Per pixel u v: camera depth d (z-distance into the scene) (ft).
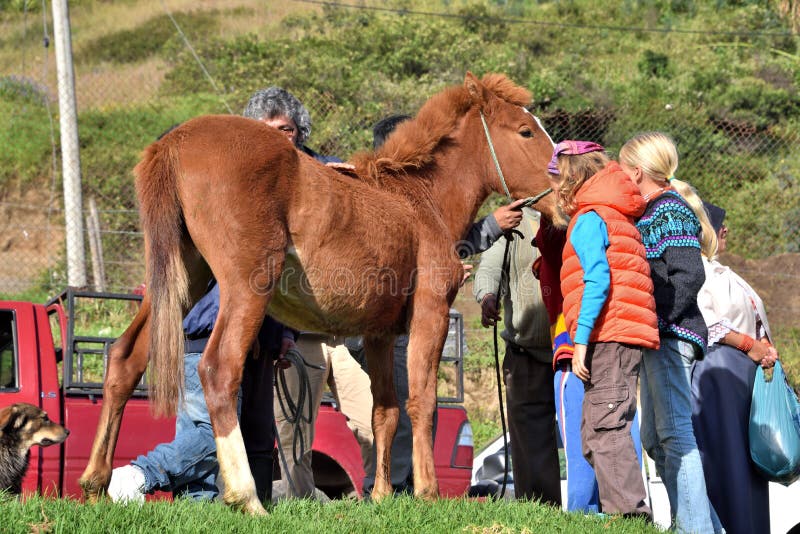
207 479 23.41
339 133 64.54
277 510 19.38
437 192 24.02
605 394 20.18
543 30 118.73
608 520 20.31
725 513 23.41
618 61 110.01
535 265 26.08
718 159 70.85
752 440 23.58
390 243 21.75
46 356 25.72
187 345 23.79
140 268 59.11
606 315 20.24
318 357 28.50
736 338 23.81
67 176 55.36
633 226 20.70
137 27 129.39
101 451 20.01
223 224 19.40
